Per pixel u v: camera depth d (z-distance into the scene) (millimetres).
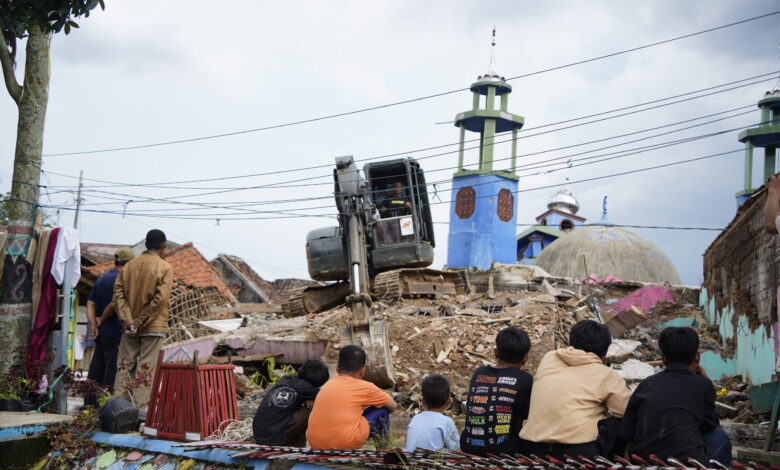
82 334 19516
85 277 19438
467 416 5660
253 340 14812
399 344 13961
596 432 4992
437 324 14656
